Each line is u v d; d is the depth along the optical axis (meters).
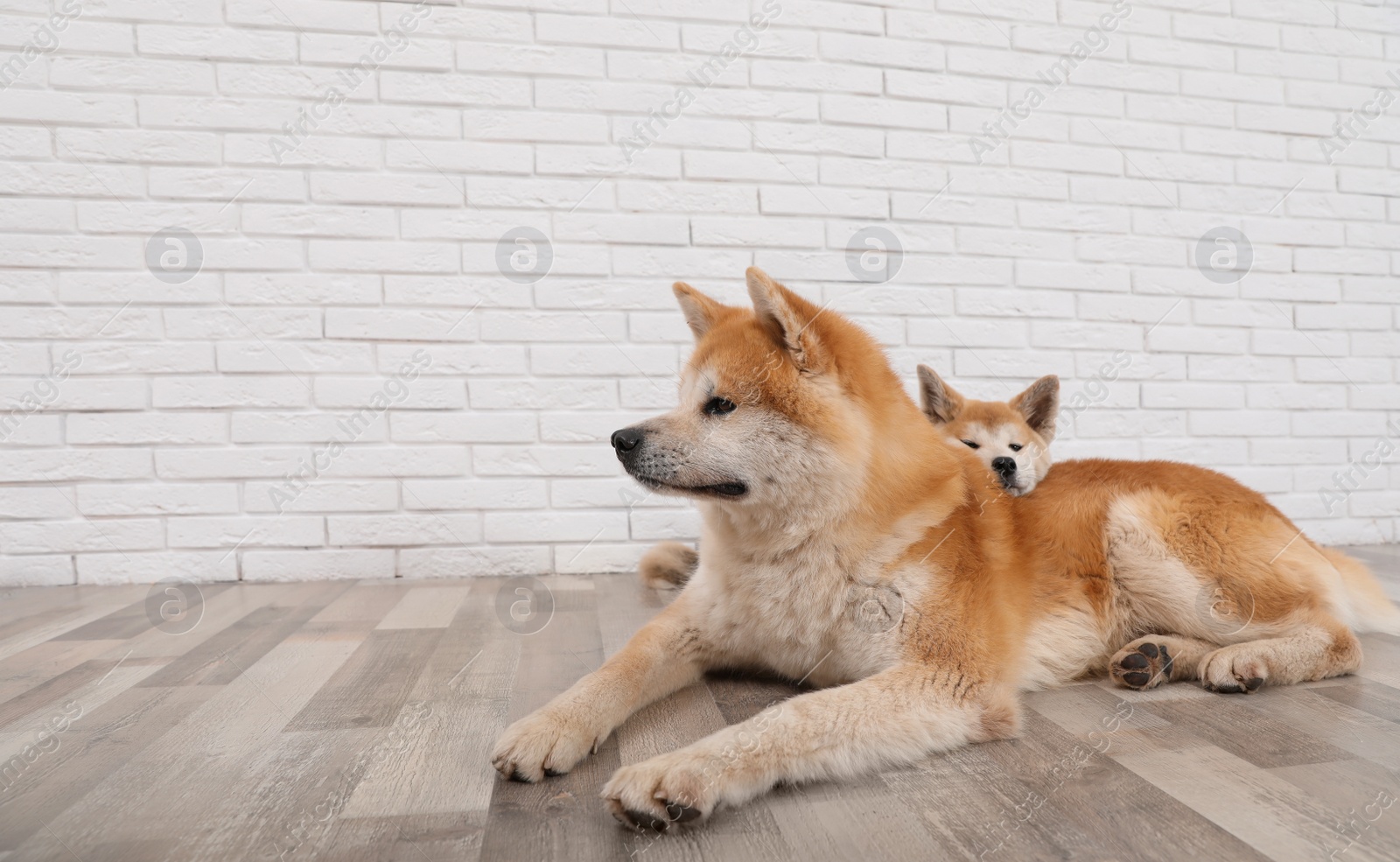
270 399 2.59
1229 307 2.94
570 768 1.26
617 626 2.12
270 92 2.55
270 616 2.21
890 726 1.29
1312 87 3.01
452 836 1.04
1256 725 1.40
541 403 2.70
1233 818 1.06
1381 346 3.05
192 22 2.52
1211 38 2.94
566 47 2.66
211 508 2.58
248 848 1.00
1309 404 2.99
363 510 2.65
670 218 2.70
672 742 1.37
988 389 2.80
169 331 2.54
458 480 2.68
